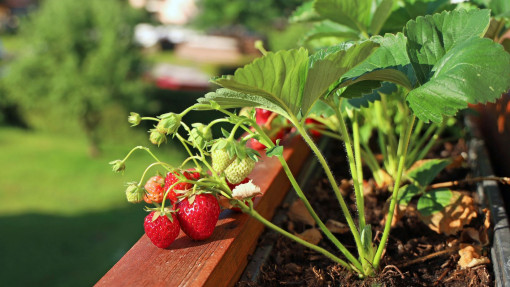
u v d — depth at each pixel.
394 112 0.80
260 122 0.67
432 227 0.58
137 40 5.20
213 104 0.44
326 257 0.56
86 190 4.11
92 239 3.15
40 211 3.66
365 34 0.70
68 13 4.93
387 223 0.50
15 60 5.26
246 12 6.47
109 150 5.12
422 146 0.85
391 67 0.50
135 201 0.45
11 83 5.10
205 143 0.45
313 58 0.48
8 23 12.13
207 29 6.87
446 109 0.44
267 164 0.63
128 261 0.45
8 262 2.86
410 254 0.56
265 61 0.40
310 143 0.47
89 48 4.97
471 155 0.77
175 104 5.30
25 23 5.05
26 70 5.01
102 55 4.93
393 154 0.69
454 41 0.48
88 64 4.93
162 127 0.43
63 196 3.99
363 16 0.68
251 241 0.53
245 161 0.45
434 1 0.68
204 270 0.43
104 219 3.44
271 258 0.55
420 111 0.45
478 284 0.50
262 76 0.41
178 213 0.46
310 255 0.56
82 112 4.97
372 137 0.86
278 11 6.43
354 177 0.50
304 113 0.46
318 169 0.77
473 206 0.58
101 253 2.96
